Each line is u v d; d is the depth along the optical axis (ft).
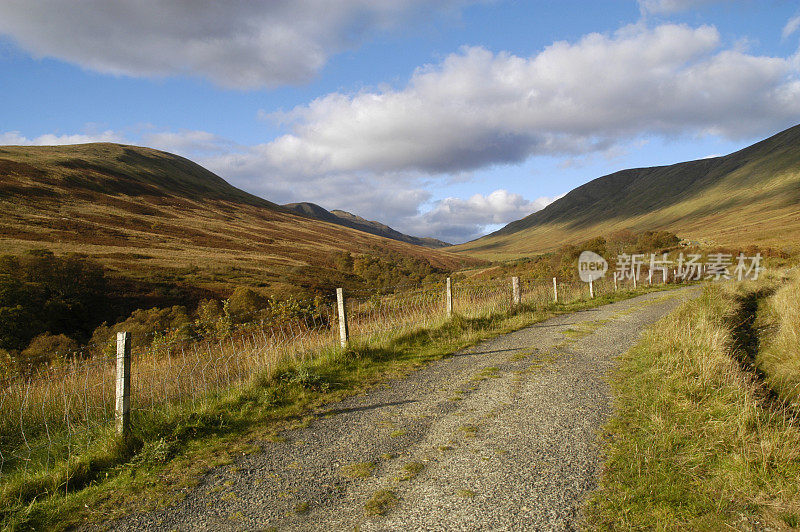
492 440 14.84
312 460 14.03
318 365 25.61
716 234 392.47
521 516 10.22
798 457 11.83
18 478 13.29
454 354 29.40
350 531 9.99
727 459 12.16
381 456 14.08
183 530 10.43
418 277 281.74
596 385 20.74
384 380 23.53
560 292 63.26
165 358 28.07
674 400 16.94
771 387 19.77
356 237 597.93
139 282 168.25
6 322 97.60
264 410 19.04
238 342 34.78
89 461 14.17
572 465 12.67
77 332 117.39
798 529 9.16
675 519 9.78
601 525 9.77
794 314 28.96
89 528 10.74
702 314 31.99
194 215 456.04
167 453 14.88
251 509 11.22
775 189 626.64
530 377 22.63
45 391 20.81
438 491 11.61
